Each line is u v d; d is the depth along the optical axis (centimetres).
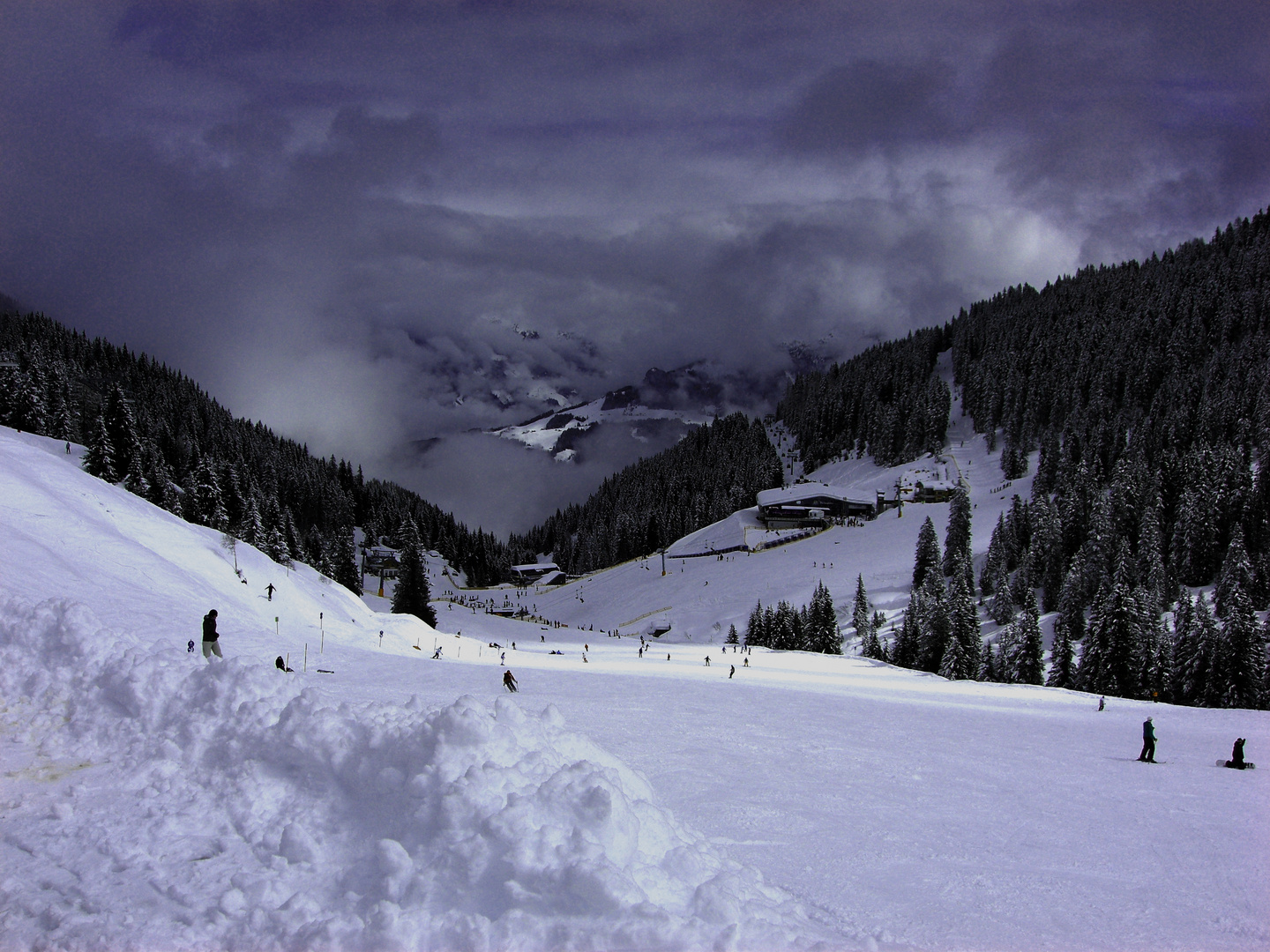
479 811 748
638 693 3128
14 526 3034
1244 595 5897
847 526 14712
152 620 2673
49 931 650
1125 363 16562
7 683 1008
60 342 16725
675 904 734
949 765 2072
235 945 653
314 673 2822
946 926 948
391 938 644
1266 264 18438
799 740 2266
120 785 846
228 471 10138
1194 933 1009
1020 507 11181
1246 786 2008
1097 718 3562
